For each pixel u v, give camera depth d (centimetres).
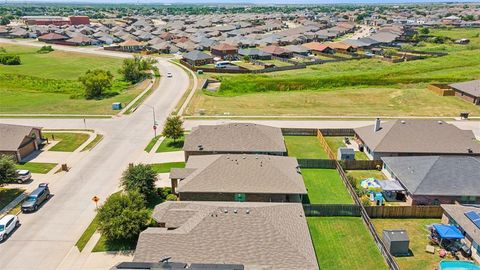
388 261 3466
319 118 7875
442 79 10456
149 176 4625
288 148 6344
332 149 6306
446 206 4062
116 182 5091
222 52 14925
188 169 4719
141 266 2839
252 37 18888
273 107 8688
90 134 6944
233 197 4366
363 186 4797
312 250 3262
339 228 4066
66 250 3691
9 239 3862
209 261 3122
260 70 12106
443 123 5891
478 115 7975
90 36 19875
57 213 4350
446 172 4566
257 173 4497
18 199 4656
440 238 3697
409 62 13038
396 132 5738
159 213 3806
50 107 8650
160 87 10419
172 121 6456
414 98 9150
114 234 3638
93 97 9538
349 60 13838
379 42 17025
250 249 3189
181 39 17838
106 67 13200
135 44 16638
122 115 8056
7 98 9462
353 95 9581
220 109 8475
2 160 4828
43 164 5662
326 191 4875
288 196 4403
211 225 3356
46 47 16300
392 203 4584
